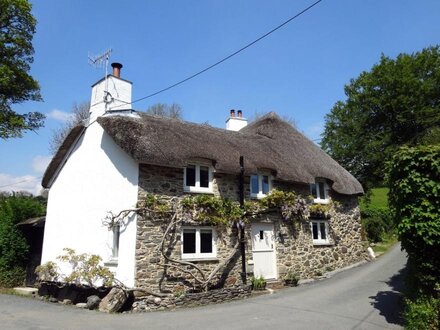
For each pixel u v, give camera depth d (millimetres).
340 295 10406
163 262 10398
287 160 14570
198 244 11391
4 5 18172
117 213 11062
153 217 10555
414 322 6031
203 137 12812
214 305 9812
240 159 12562
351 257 16562
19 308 10141
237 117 19938
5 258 15258
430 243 6105
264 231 13352
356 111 34312
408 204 6477
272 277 13109
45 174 15234
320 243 15211
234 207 12258
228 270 11789
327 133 36375
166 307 9508
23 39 19297
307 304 9484
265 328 7270
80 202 13094
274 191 13438
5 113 19078
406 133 31938
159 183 10906
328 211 15930
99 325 7742
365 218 21922
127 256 10266
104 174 12000
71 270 12562
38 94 20234
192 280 10852
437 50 33062
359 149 33562
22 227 15867
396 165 6789
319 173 15469
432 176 6344
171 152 10930
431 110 30297
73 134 13867
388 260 16391
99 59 13602
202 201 11398
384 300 9445
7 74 18062
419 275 6375
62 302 11359
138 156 10195
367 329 7070
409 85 31016
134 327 7520
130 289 9523
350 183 17078
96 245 11766
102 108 12992
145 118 12430
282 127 17531
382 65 33094
